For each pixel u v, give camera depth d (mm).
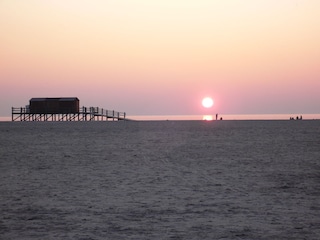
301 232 12555
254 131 60531
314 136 50031
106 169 25594
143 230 12789
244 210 15148
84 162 28969
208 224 13391
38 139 48750
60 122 97250
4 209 15555
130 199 17016
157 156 32188
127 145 41219
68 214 14727
